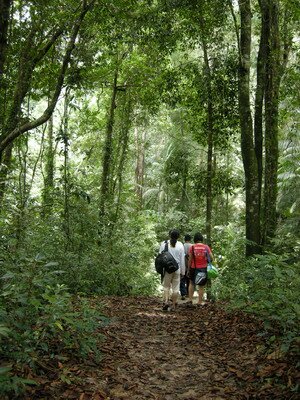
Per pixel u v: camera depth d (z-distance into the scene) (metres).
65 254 8.95
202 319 7.92
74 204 10.80
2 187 9.45
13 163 11.30
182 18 11.84
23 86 9.20
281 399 3.81
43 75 11.72
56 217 10.20
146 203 27.22
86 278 9.94
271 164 10.05
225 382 4.55
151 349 5.84
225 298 10.21
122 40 11.67
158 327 7.25
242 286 7.68
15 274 4.16
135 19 10.91
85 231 10.83
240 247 12.43
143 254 16.23
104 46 12.86
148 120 19.70
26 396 3.55
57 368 4.25
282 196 15.79
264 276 6.30
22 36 9.46
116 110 17.28
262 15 9.60
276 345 5.01
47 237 8.88
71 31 10.09
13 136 8.55
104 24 11.04
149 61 14.88
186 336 6.66
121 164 16.62
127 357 5.25
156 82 14.44
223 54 12.11
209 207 12.80
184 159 15.82
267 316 5.59
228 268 10.20
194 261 9.95
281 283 5.77
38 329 4.41
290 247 9.14
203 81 12.34
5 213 7.84
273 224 10.17
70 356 4.62
